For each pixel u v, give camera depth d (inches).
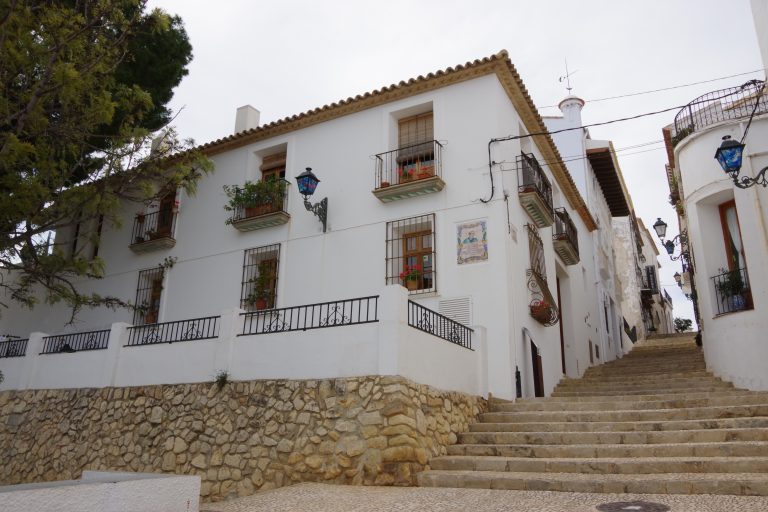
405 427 280.5
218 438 344.8
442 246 439.2
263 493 271.3
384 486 271.6
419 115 499.8
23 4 308.5
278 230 517.7
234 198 536.1
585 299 717.9
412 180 466.6
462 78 470.3
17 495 142.6
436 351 333.4
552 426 323.6
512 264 427.5
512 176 461.4
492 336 403.5
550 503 215.5
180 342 394.3
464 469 284.8
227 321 374.3
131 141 374.0
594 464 259.1
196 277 550.0
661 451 271.1
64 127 343.9
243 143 572.4
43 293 645.9
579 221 746.8
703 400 342.6
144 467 370.3
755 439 275.4
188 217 580.1
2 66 309.9
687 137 478.3
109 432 401.1
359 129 508.1
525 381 419.5
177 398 377.1
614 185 946.1
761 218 415.8
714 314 451.8
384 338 300.5
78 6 346.6
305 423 312.2
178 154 430.6
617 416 327.3
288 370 333.1
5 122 307.4
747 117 440.8
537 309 451.2
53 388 457.1
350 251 474.0
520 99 493.0
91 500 156.0
